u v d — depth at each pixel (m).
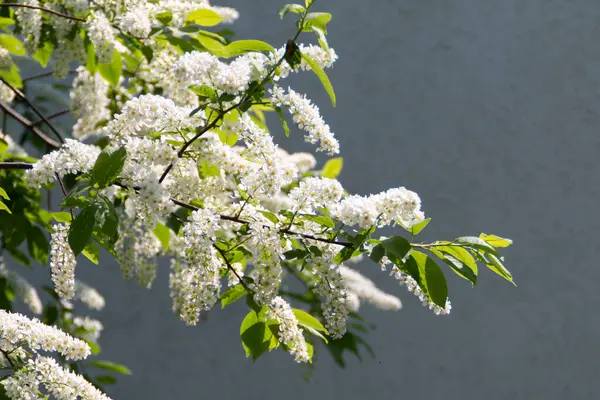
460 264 2.73
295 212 2.85
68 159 2.79
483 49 9.32
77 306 8.27
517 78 9.34
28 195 4.59
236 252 3.10
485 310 8.96
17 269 8.07
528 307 9.02
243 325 2.86
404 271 2.75
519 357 8.93
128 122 2.90
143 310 8.47
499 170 9.18
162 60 3.86
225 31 4.57
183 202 3.09
